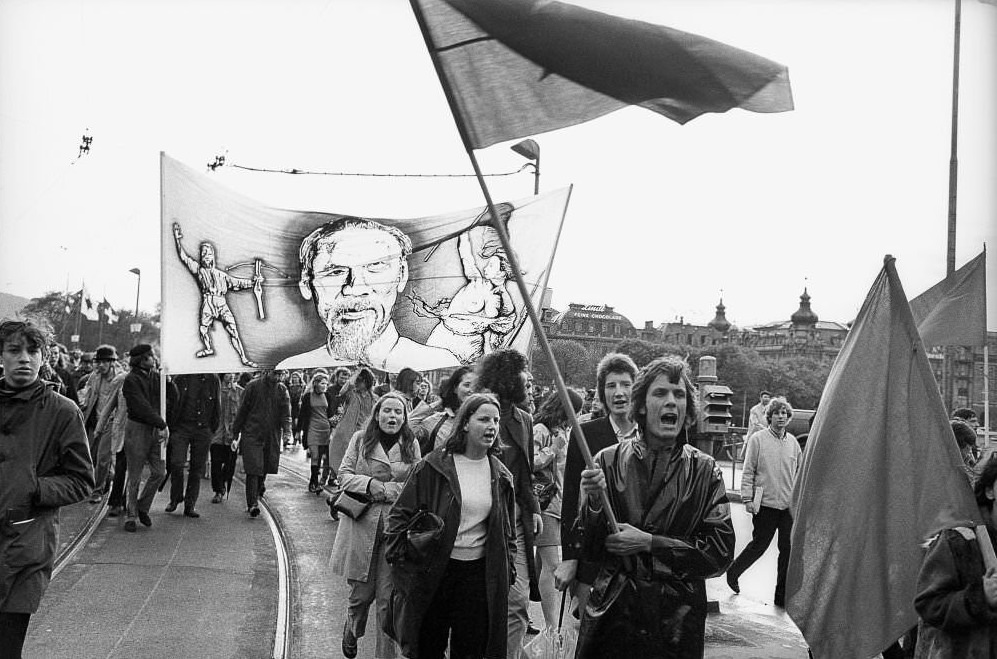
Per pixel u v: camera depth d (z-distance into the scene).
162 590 8.85
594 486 4.27
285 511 14.59
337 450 12.97
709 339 135.62
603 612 4.27
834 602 4.52
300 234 10.47
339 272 10.58
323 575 9.92
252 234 10.31
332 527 13.09
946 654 4.18
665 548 4.24
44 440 5.11
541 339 4.24
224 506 14.79
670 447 4.43
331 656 7.16
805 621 4.56
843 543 4.53
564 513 5.49
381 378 19.44
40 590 5.04
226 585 9.19
